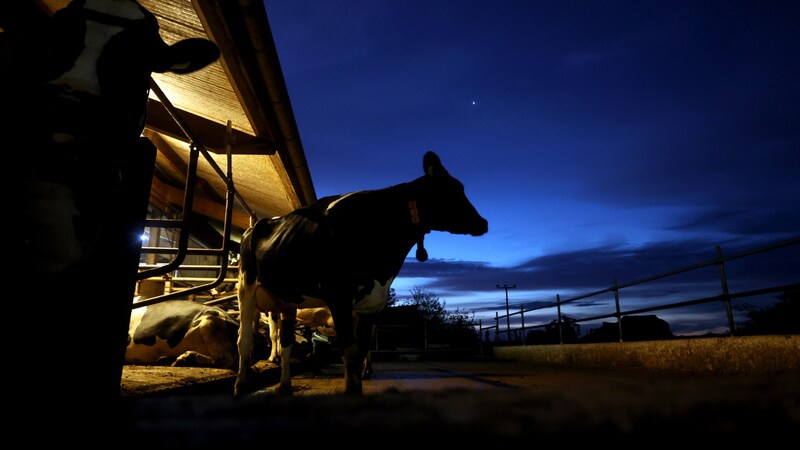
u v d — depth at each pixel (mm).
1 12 2682
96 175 1677
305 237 3453
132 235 1848
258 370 4750
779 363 4684
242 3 2854
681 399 568
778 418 512
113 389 1677
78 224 1601
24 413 1391
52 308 1517
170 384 3023
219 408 640
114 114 1785
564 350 9758
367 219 3369
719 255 5586
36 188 1562
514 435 486
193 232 10406
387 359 17188
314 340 9156
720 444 458
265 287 3770
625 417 516
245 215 10297
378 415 561
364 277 3271
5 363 1427
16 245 1505
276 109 4203
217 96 4242
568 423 502
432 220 3549
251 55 3463
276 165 5480
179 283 8570
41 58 1754
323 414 577
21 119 1633
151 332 5168
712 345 5660
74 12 1859
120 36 1882
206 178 8336
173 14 3281
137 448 499
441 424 518
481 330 16938
